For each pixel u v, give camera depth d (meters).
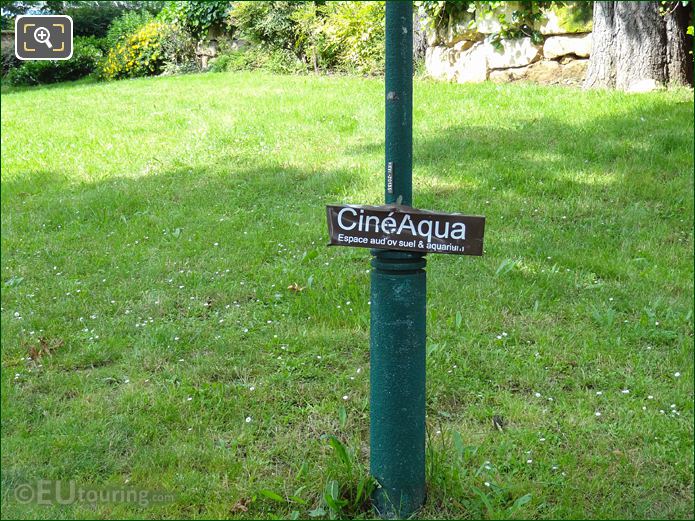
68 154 9.20
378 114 9.72
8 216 7.20
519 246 5.73
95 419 3.75
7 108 13.21
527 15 10.70
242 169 8.05
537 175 6.98
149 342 4.57
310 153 8.37
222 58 16.83
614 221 6.09
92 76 20.86
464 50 11.83
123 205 7.20
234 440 3.53
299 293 5.19
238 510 3.07
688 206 6.16
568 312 4.78
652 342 4.41
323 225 6.38
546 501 3.10
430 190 6.88
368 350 4.41
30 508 3.10
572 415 3.69
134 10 23.80
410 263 2.76
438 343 4.38
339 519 2.97
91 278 5.68
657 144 7.32
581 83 10.32
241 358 4.36
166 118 10.69
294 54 15.30
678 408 3.76
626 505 3.08
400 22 2.60
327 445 3.50
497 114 8.93
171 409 3.79
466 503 3.04
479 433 3.57
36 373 4.28
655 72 9.30
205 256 5.93
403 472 2.93
